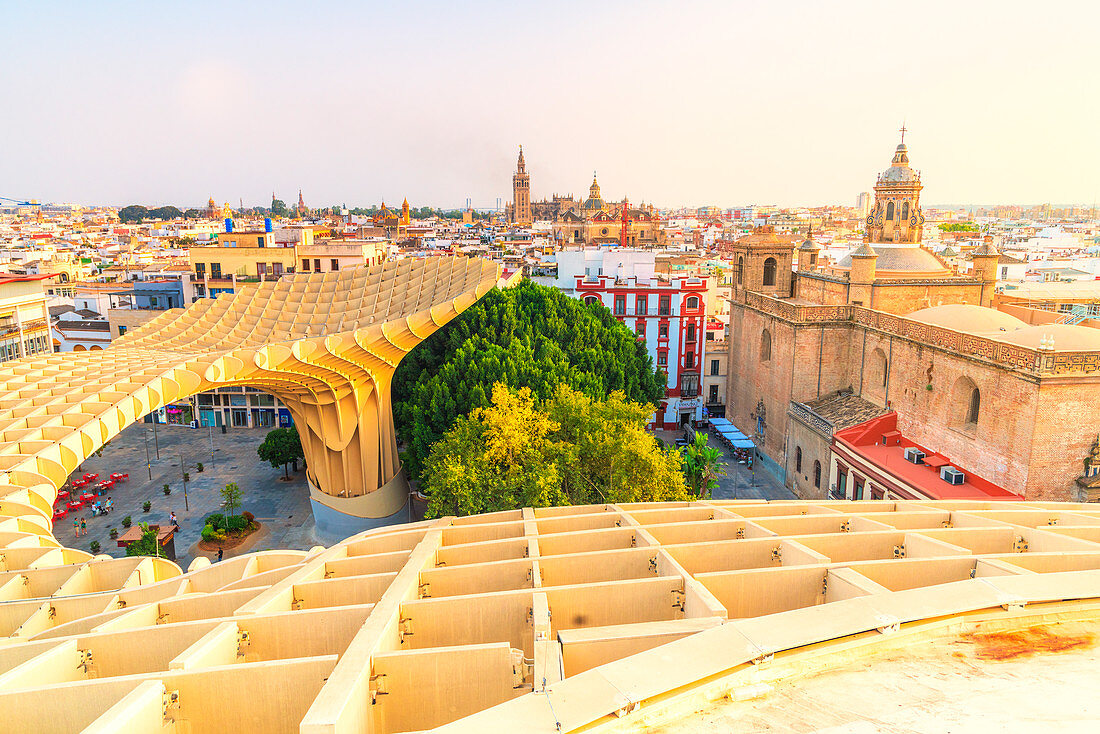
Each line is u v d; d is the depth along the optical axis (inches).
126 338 2116.1
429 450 1863.9
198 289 3464.6
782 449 2405.3
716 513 1010.1
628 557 784.9
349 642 624.4
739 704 420.5
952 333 1723.7
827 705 420.5
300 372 1728.6
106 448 2819.9
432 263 2452.0
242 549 1975.9
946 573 715.4
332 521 2073.1
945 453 1764.3
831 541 836.6
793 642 468.1
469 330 2299.5
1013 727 399.2
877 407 2092.8
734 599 697.0
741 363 2790.4
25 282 2564.0
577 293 3029.0
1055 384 1443.2
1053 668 466.3
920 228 2898.6
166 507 2252.7
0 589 762.2
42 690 483.8
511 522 965.2
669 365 3061.0
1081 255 6082.7
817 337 2266.2
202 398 3080.7
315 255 3442.4
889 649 486.0
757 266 2721.5
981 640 500.7
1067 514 996.6
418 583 740.7
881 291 2315.5
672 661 445.1
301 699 516.1
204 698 507.2
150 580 867.4
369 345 1795.0
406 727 544.7
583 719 387.2
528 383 1854.1
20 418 1227.9
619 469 1453.0
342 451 1999.3
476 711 545.3
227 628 594.9
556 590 674.8
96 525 2107.5
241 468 2605.8
